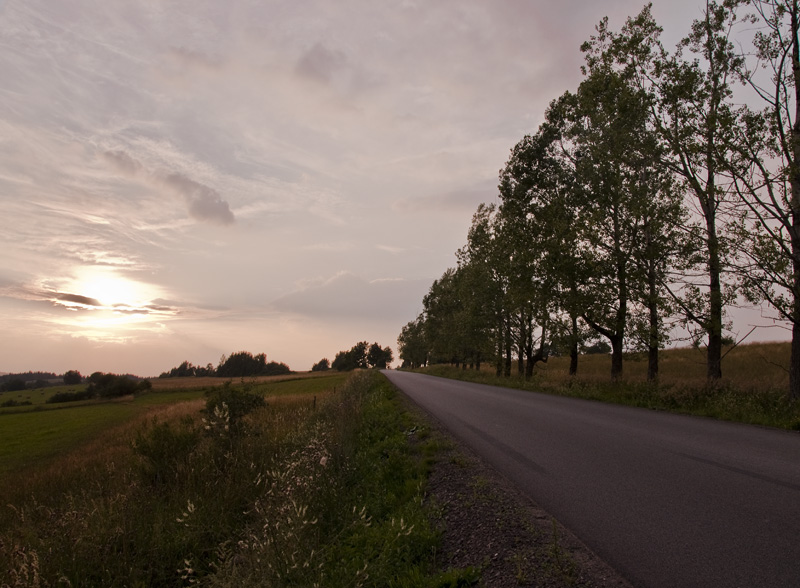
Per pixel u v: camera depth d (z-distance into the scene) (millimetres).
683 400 14398
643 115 17938
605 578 3582
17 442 29031
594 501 5438
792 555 3756
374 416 13969
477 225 38375
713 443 8523
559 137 27000
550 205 25203
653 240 19109
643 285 19203
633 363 43125
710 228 17188
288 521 4547
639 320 19812
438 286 66062
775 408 11828
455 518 5387
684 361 40125
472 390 25594
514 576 3818
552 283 23844
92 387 74688
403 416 13773
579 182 24547
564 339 25719
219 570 4406
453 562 4441
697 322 16906
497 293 37125
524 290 25797
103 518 5934
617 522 4750
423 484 6816
